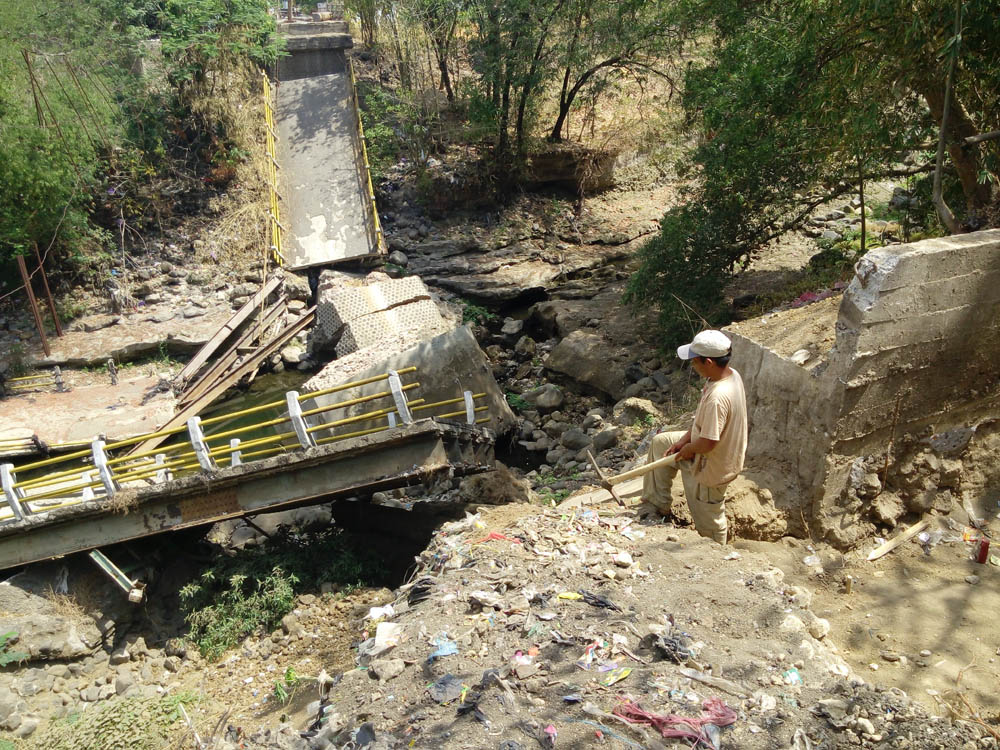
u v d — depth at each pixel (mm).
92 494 9258
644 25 18625
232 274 18047
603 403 13633
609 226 21016
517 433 12594
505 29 19141
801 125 11242
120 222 18234
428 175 20406
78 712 7883
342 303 16094
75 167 17016
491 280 18438
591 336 14734
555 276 18812
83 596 8758
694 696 4043
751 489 6078
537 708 4102
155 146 19359
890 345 5402
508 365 15805
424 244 19688
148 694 7949
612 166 21922
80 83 17672
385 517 9695
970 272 5484
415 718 4195
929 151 12242
